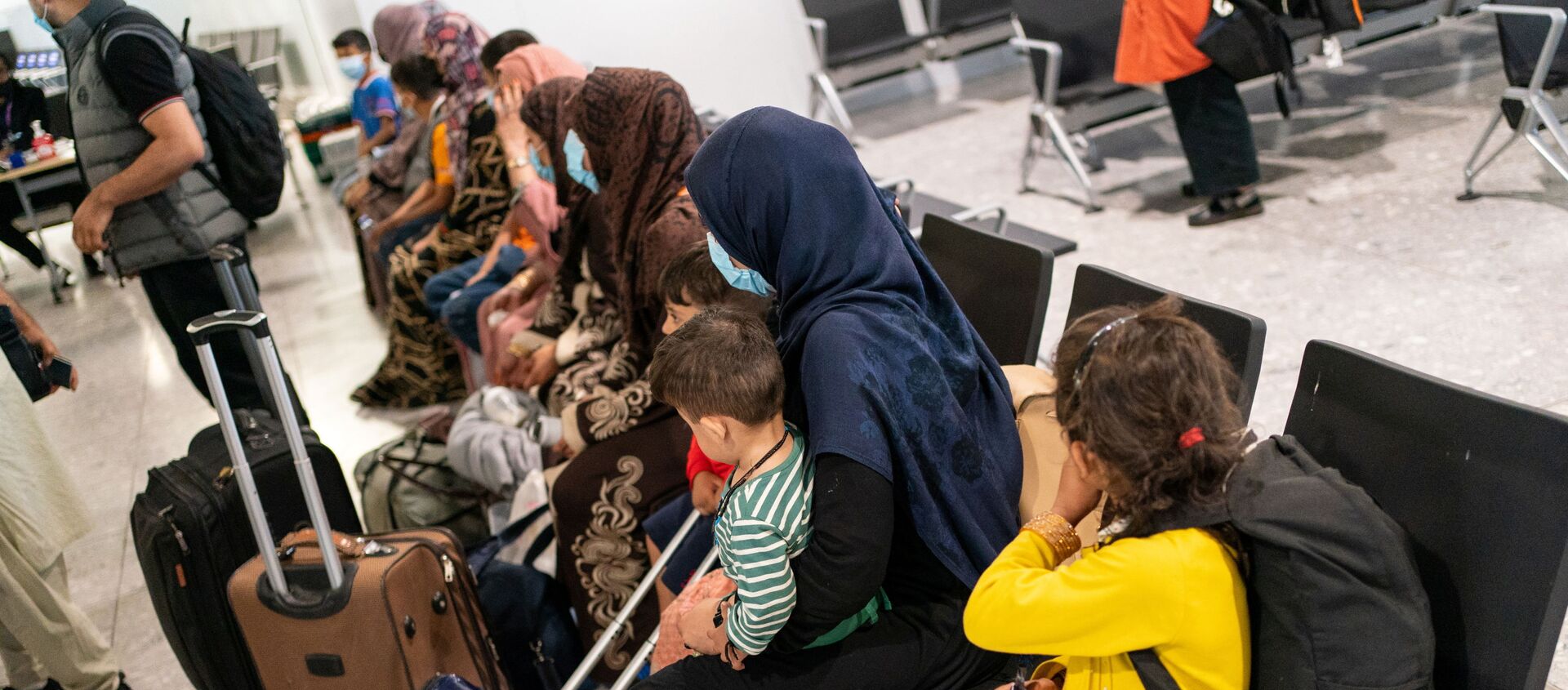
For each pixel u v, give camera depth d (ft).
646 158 7.88
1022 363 6.70
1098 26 14.23
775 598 4.54
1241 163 12.16
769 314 6.00
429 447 9.58
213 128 10.14
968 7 20.18
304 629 6.49
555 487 7.88
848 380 4.44
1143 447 3.58
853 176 4.79
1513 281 9.64
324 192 25.50
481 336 11.23
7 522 7.36
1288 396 8.86
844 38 19.97
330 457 7.73
